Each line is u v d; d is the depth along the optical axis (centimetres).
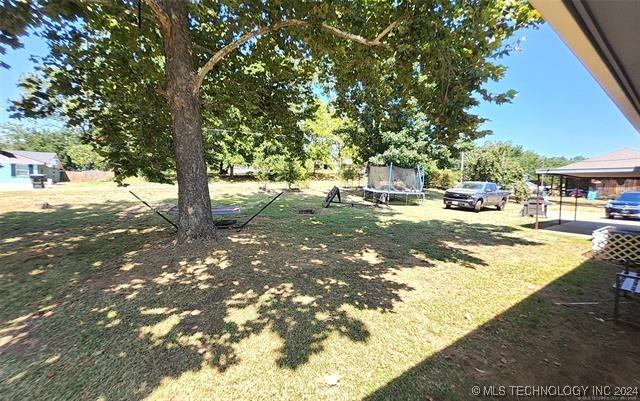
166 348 262
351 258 563
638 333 311
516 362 257
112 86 683
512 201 2128
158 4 504
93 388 212
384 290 412
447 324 322
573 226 1081
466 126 483
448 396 214
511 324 326
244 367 241
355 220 1023
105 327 295
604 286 455
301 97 884
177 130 579
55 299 356
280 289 400
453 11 447
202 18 670
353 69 664
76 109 670
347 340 285
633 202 1384
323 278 448
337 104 827
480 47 445
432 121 515
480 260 588
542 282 467
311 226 875
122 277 427
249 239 662
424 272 499
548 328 319
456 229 940
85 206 1230
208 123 952
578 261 598
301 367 243
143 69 638
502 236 853
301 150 994
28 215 1006
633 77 288
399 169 1695
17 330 288
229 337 283
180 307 341
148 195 1653
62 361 241
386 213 1246
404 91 596
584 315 353
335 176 3272
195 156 588
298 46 662
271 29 541
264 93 798
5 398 201
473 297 399
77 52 526
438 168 2355
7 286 394
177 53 553
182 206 596
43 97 590
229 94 769
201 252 545
